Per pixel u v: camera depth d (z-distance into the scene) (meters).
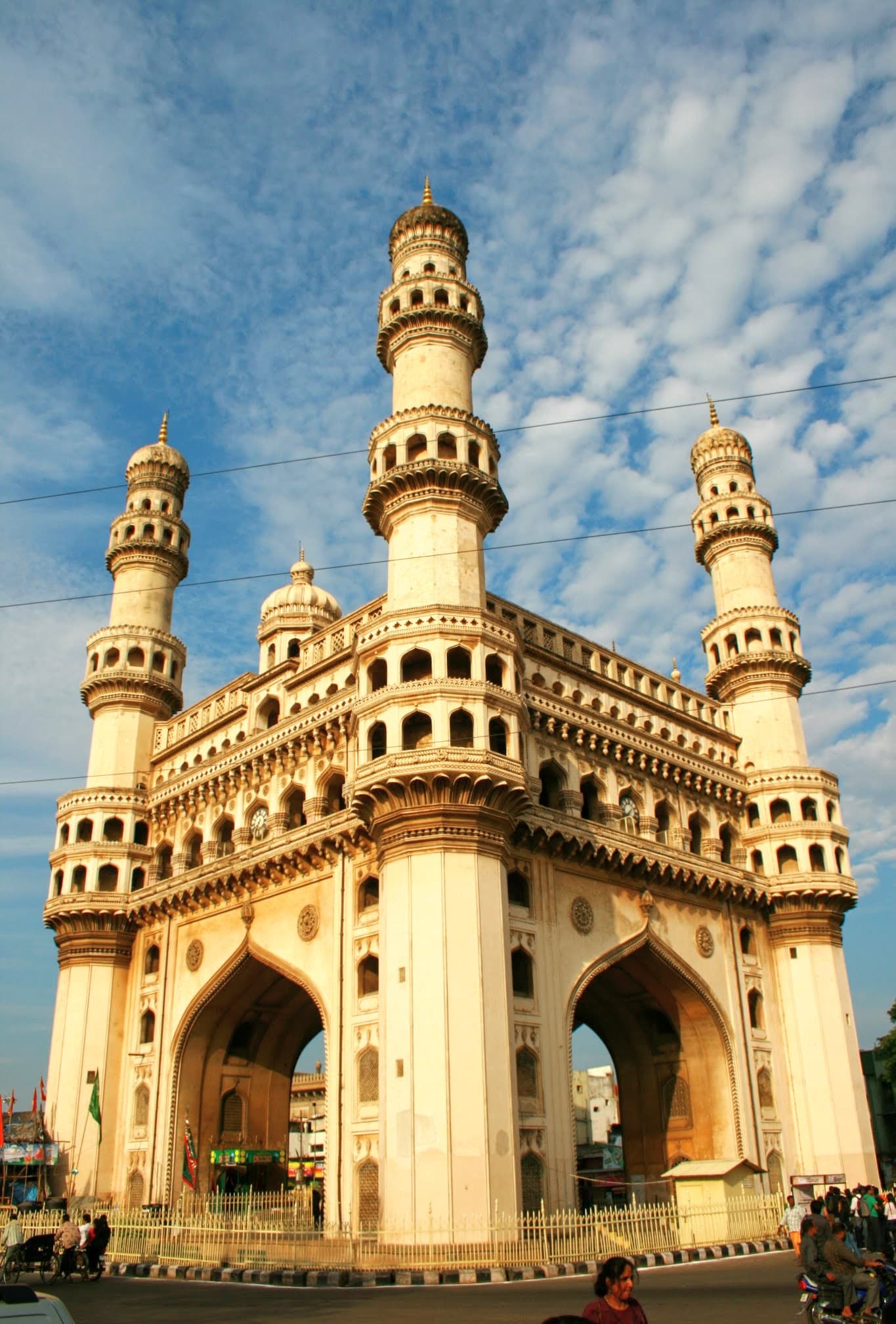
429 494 34.53
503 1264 23.97
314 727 37.34
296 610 50.12
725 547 50.72
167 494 53.31
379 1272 22.91
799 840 43.72
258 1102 41.84
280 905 37.28
